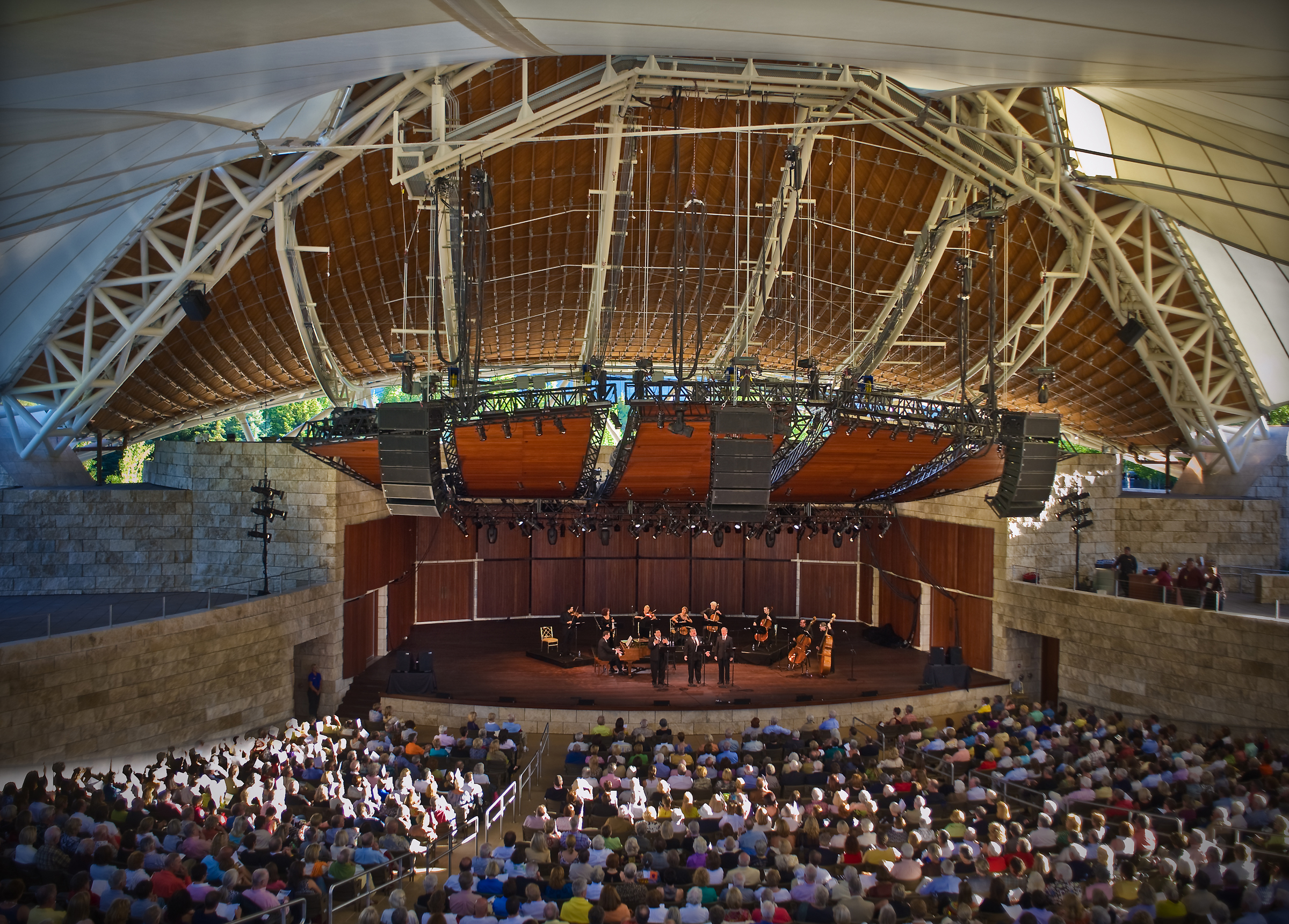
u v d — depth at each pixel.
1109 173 30.16
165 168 18.34
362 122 24.97
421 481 22.28
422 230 35.66
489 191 22.03
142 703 21.61
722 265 41.31
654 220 38.44
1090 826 14.06
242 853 12.53
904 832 14.23
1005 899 11.41
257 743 19.19
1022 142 29.36
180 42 10.19
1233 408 39.00
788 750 21.55
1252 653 25.33
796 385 23.25
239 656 24.56
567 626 33.59
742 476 21.78
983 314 41.72
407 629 36.78
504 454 25.20
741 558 42.00
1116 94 20.59
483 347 49.31
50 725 19.45
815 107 28.09
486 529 40.12
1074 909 10.05
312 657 29.08
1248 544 33.41
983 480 29.47
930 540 35.78
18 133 12.17
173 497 29.02
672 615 41.88
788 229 32.12
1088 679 29.12
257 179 27.17
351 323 40.81
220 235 27.45
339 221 33.53
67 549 27.86
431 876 11.93
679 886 12.60
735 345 43.19
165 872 10.68
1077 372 43.09
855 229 38.41
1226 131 18.47
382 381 49.94
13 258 23.86
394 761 19.58
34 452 29.62
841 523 33.44
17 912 8.91
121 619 22.23
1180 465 45.78
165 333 29.42
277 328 37.72
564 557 41.31
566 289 43.88
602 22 12.38
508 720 26.95
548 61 28.55
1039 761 19.52
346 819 15.00
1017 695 30.34
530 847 13.55
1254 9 9.40
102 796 14.84
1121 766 18.92
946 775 20.05
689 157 34.94
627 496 28.94
